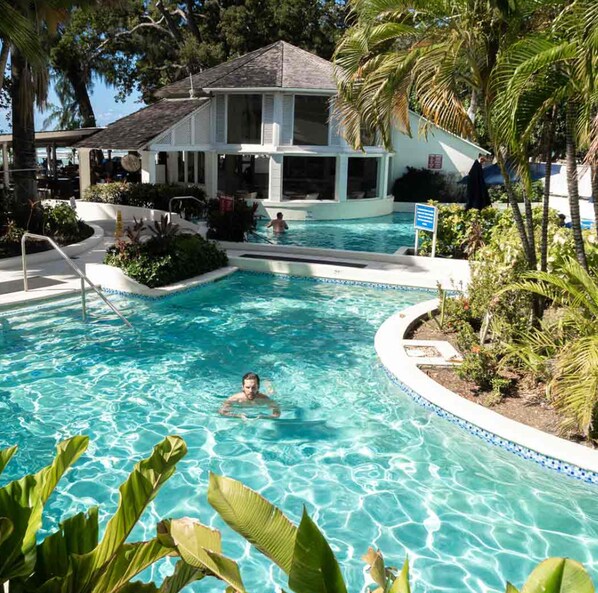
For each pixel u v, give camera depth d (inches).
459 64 418.0
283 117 1163.9
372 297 641.0
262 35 1628.9
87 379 421.1
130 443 339.3
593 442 324.8
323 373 440.1
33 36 656.4
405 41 444.1
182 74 1753.2
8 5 639.1
